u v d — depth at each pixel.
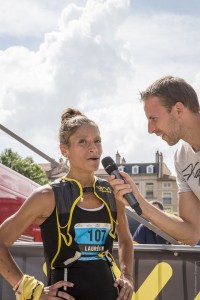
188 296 3.95
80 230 3.06
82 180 3.23
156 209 3.46
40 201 3.08
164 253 4.00
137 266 4.01
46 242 3.12
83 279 3.02
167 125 3.43
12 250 3.96
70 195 3.11
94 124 3.29
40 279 3.92
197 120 3.43
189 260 3.98
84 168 3.20
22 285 3.02
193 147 3.58
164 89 3.41
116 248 3.95
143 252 4.02
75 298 2.99
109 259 3.15
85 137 3.23
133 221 6.82
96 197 3.18
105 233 3.13
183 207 3.71
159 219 3.46
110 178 3.20
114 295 3.08
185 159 3.68
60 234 3.05
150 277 4.00
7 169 4.73
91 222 3.08
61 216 3.07
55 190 3.11
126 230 3.44
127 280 3.23
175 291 3.97
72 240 3.04
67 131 3.27
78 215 3.07
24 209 3.10
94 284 3.02
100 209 3.14
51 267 3.10
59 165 4.74
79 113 3.40
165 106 3.41
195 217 3.68
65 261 3.05
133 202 3.16
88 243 3.06
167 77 3.47
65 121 3.32
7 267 3.07
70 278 3.02
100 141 3.29
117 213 3.38
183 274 3.97
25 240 4.56
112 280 3.10
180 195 3.74
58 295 2.97
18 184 4.83
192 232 3.62
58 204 3.08
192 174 3.65
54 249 3.07
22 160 61.69
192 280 3.96
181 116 3.41
